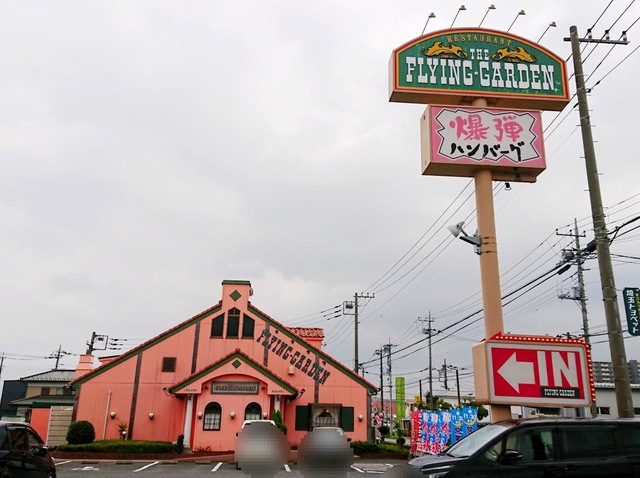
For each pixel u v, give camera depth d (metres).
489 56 15.93
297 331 36.97
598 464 8.67
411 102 15.98
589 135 14.41
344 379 31.64
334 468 14.97
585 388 13.03
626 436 8.95
